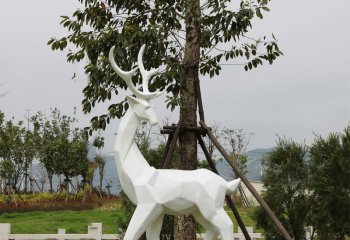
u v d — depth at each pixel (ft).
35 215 79.30
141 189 18.99
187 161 26.12
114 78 25.98
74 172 96.99
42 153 101.65
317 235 37.58
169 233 33.88
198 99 26.25
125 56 26.17
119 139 19.62
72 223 68.74
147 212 18.78
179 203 18.95
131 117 19.83
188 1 25.80
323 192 36.11
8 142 94.63
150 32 24.89
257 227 36.91
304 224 36.09
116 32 25.54
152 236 19.69
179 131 24.82
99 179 108.58
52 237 43.32
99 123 27.55
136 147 19.85
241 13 24.82
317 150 37.73
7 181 96.63
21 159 96.73
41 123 105.19
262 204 23.06
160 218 19.70
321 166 37.11
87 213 82.69
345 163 36.01
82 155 97.96
